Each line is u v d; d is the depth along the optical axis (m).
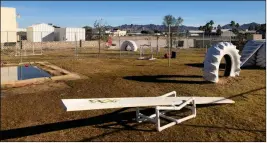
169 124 7.63
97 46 42.00
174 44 41.59
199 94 10.92
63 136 7.20
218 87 12.04
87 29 52.53
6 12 37.19
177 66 19.08
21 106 9.64
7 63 20.12
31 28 45.91
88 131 7.48
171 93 9.82
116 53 30.67
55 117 8.59
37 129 7.68
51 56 26.62
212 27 70.19
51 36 47.16
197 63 20.84
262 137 6.88
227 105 9.38
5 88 12.14
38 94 11.23
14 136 7.22
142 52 30.52
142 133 7.27
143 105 7.53
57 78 14.38
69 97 10.75
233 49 14.07
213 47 13.37
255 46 18.70
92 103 7.49
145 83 13.02
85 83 13.16
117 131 7.44
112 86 12.46
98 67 18.64
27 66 18.92
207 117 8.29
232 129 7.40
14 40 38.41
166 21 40.56
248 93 11.03
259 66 18.66
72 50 35.28
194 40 41.56
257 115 8.41
